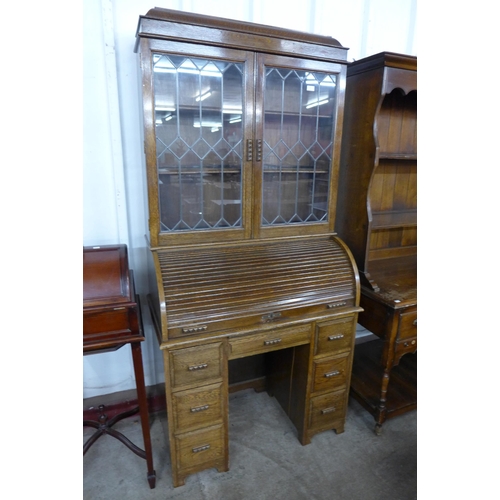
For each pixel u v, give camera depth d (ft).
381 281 5.69
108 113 4.97
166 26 3.82
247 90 4.33
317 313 4.73
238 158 4.61
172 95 4.16
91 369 5.78
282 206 5.07
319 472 4.92
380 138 6.35
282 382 5.90
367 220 5.36
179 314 4.04
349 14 6.16
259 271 4.56
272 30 4.41
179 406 4.31
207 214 4.67
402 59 4.79
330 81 4.84
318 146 5.08
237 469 4.96
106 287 3.90
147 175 4.21
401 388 6.13
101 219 5.33
